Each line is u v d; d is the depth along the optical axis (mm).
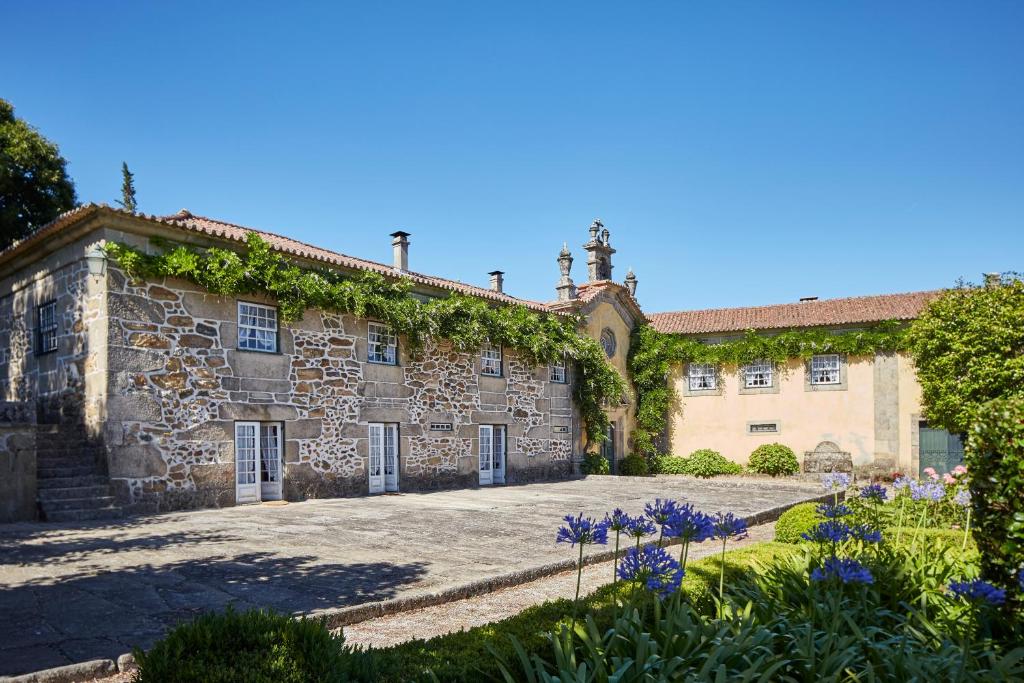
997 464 4617
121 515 11242
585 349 22062
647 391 26359
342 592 6434
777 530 9141
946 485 9273
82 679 4328
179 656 3049
